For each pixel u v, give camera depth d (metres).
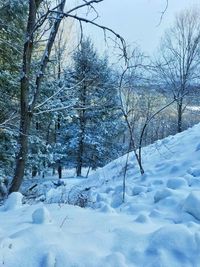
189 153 10.04
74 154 31.78
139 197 6.67
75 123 31.12
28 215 4.96
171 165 9.31
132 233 4.05
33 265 3.39
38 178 26.94
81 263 3.41
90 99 14.16
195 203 4.78
